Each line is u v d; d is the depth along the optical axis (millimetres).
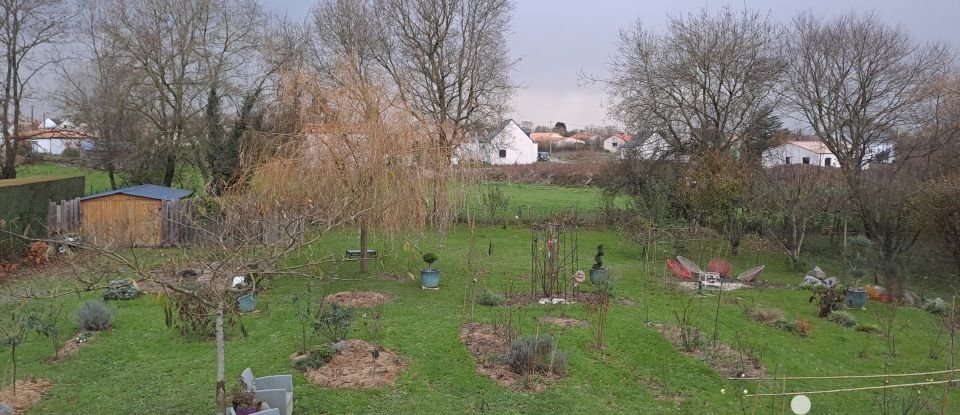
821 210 18250
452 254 18531
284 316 10742
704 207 18500
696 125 25734
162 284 5637
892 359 9641
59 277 13375
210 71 23453
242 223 7336
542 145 75750
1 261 14188
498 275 15484
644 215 20875
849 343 10391
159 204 17547
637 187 23172
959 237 14211
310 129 13508
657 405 7535
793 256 17516
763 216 18438
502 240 21656
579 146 77625
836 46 21016
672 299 13250
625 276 15961
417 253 17453
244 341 9359
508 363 8492
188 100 23750
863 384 8555
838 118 21156
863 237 18312
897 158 19750
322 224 9172
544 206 30328
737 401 7742
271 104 16969
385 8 26516
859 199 17312
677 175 21547
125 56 23047
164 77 23266
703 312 12094
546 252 13711
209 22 23891
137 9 23031
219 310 5785
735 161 19656
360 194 12234
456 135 16281
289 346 9125
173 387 7625
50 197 18578
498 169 43250
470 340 9578
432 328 10250
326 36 26234
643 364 8859
